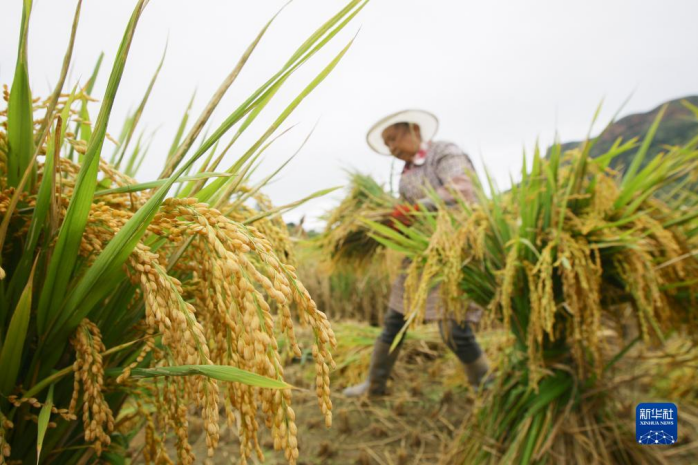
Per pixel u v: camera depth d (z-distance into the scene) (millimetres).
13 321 541
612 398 1874
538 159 1786
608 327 1999
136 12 525
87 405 555
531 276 1570
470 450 1958
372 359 3096
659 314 1665
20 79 592
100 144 521
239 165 698
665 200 1826
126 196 726
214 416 454
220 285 496
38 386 563
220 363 555
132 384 691
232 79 667
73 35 587
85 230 614
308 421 2762
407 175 3211
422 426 2666
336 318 6020
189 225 534
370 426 2684
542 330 1706
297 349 458
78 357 582
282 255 999
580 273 1463
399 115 3148
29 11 570
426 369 3768
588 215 1730
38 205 576
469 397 2963
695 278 1623
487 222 1821
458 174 2682
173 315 475
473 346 2520
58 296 578
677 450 2137
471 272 1918
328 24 596
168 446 2236
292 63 611
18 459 626
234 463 2174
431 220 2092
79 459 701
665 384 2520
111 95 523
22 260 606
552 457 1716
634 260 1519
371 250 3527
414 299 1691
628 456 1817
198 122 672
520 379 1938
